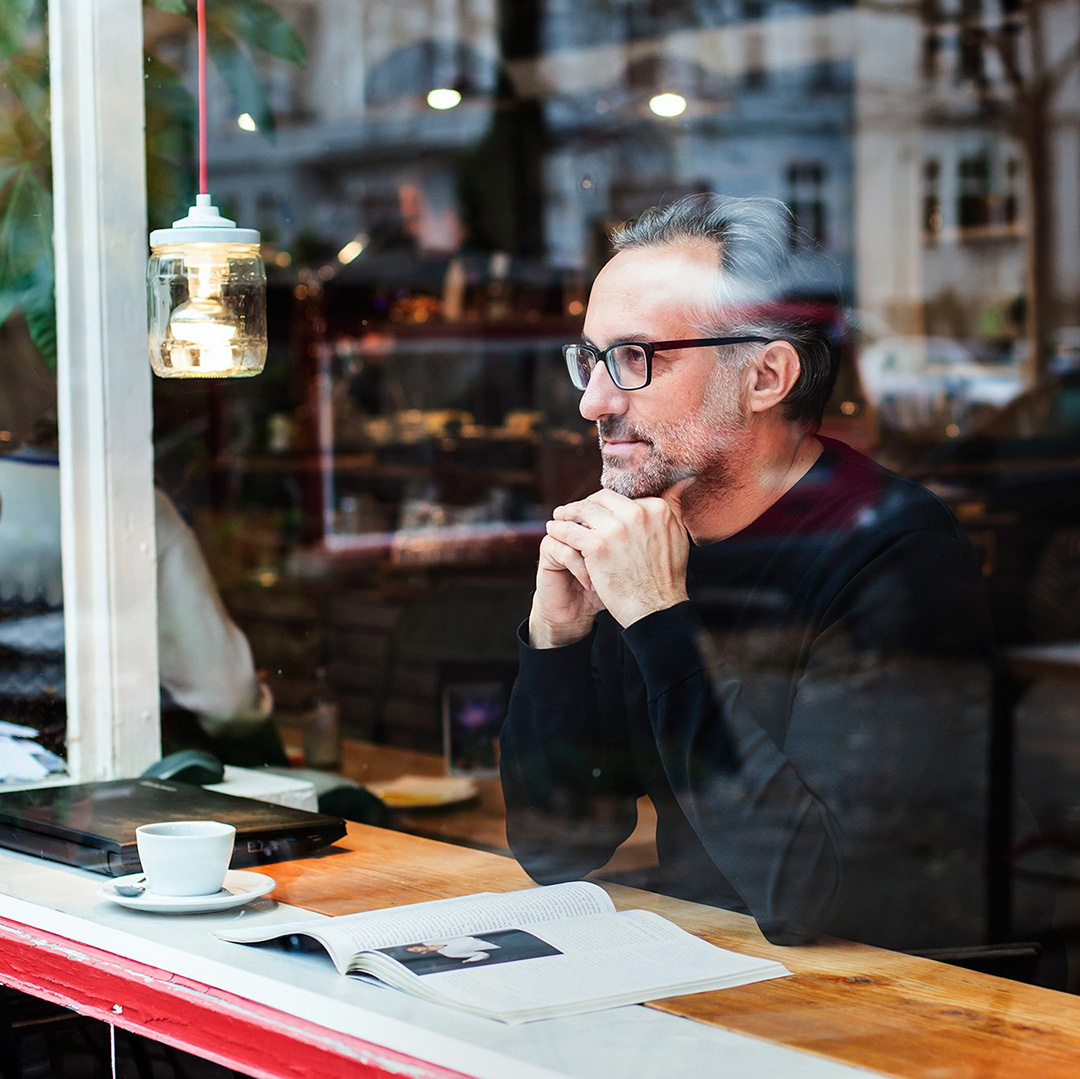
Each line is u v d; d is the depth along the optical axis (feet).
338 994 3.41
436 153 21.21
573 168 22.53
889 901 4.28
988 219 23.02
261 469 9.78
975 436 15.71
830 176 23.54
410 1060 3.18
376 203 20.40
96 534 6.12
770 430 5.02
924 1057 3.11
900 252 23.38
